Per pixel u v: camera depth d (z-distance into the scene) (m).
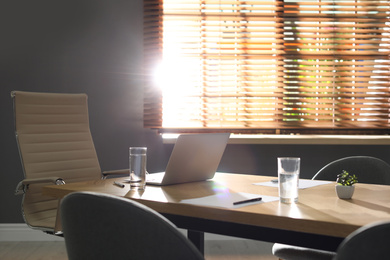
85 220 1.04
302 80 3.78
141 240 0.99
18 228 3.73
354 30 3.79
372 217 1.16
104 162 3.80
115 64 3.81
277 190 1.68
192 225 1.36
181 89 3.77
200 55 3.77
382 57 3.79
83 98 2.91
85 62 3.80
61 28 3.79
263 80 3.78
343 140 3.64
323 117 3.77
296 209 1.27
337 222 1.10
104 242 1.03
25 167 2.54
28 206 2.50
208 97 3.78
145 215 0.98
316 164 3.78
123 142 3.82
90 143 2.88
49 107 2.75
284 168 1.39
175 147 1.73
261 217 1.21
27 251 3.40
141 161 1.71
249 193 1.59
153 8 3.74
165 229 0.98
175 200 1.44
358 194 1.58
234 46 3.77
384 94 3.79
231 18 3.76
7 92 3.75
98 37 3.81
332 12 3.80
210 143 1.87
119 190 1.69
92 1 3.81
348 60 3.81
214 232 1.31
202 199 1.45
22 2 3.77
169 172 1.79
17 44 3.76
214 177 2.12
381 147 3.75
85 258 1.07
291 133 3.83
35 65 3.76
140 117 3.82
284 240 1.18
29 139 2.61
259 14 3.78
